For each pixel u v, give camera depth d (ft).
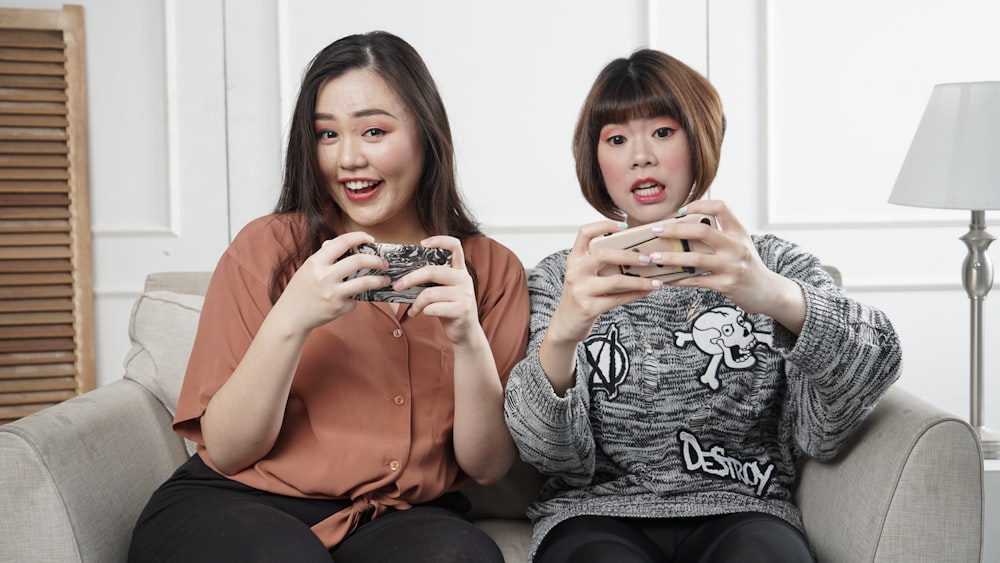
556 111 10.03
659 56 5.03
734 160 10.11
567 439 4.63
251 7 9.77
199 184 9.89
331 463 4.69
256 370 4.46
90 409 5.12
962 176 6.44
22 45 9.39
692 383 4.85
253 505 4.37
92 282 9.84
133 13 9.69
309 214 5.00
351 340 4.87
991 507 5.74
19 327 9.58
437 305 4.45
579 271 4.33
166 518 4.50
